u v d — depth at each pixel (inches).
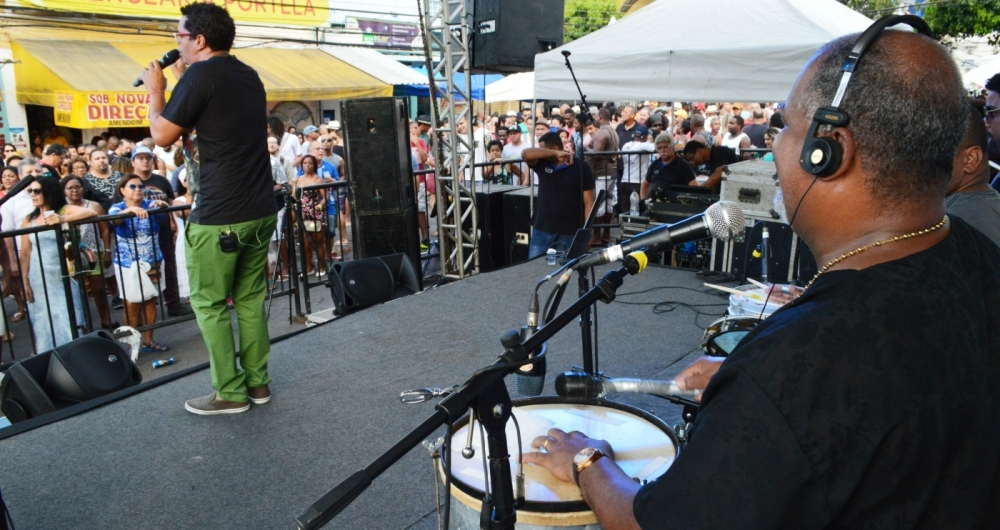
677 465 32.8
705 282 213.8
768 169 197.9
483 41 261.1
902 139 31.4
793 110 35.6
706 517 31.0
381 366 151.6
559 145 233.6
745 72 225.5
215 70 115.3
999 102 116.3
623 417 63.3
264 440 119.8
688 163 285.4
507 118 568.7
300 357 157.6
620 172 351.3
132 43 516.7
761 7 238.7
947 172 32.9
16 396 142.9
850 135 32.3
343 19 637.9
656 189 260.7
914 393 29.5
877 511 30.1
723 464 30.9
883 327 30.4
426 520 96.5
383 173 235.9
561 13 278.4
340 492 40.2
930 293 31.2
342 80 577.9
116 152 382.0
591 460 46.9
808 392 30.2
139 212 206.8
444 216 263.0
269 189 127.0
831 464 29.8
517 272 229.3
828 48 35.2
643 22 257.0
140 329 212.8
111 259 239.5
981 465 30.7
